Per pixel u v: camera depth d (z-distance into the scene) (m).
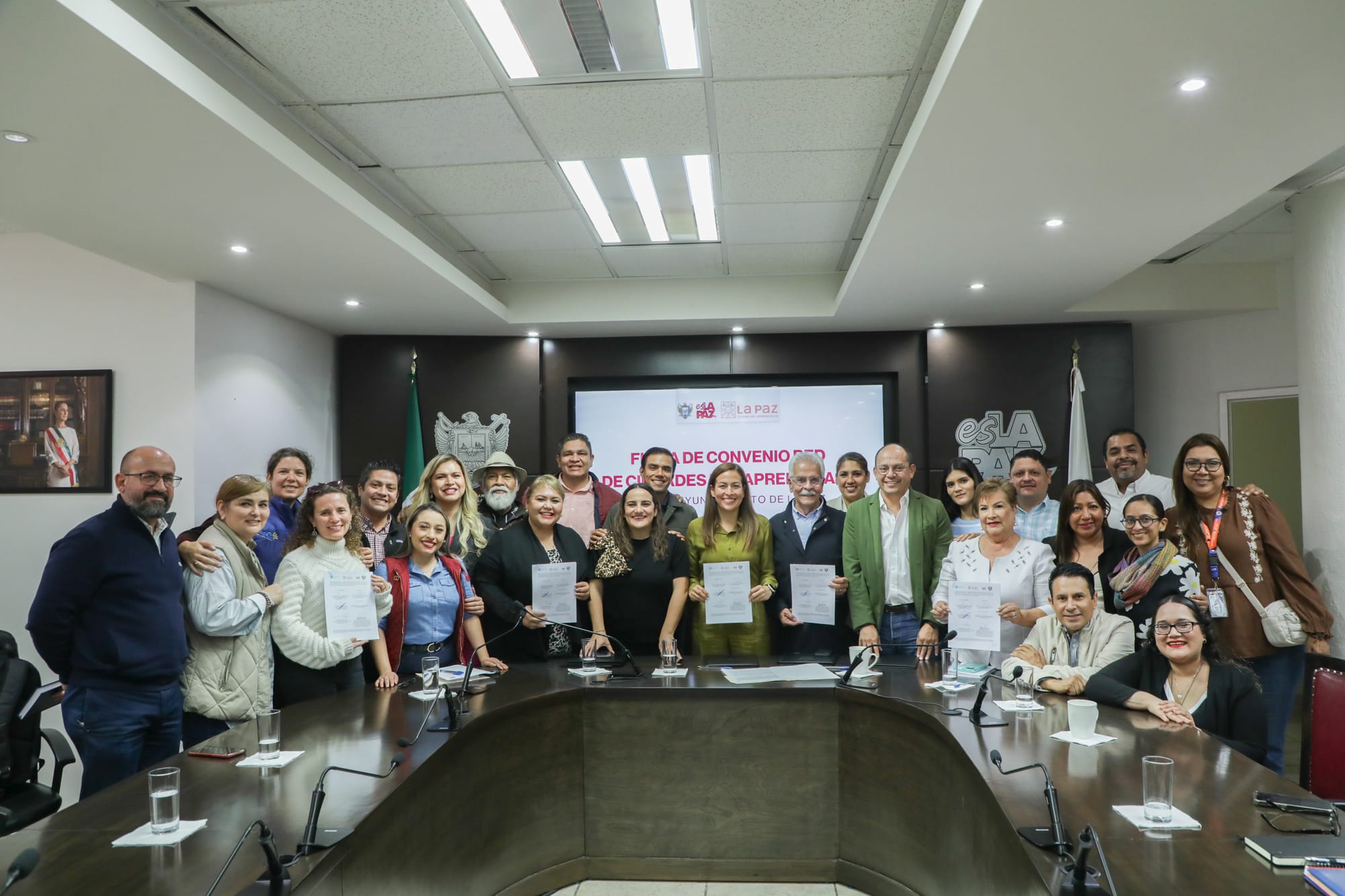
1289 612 3.79
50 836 1.90
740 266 6.01
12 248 5.09
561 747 3.46
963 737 2.63
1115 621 3.24
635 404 6.80
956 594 3.36
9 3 2.25
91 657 2.93
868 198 4.67
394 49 3.10
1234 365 6.37
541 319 6.30
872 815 3.29
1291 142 3.24
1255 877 1.64
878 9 2.87
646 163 4.19
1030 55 2.61
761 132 3.82
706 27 2.97
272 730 2.53
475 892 2.93
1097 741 2.56
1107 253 4.63
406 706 3.08
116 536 2.96
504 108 3.57
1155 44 2.54
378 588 3.38
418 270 4.80
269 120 3.46
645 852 3.51
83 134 3.02
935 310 5.97
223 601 3.10
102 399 4.94
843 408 6.71
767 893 3.38
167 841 1.87
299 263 4.64
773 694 3.47
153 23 2.77
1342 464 4.12
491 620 4.03
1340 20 2.42
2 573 4.93
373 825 2.08
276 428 5.76
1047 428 6.41
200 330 5.01
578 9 2.88
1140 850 1.77
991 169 3.48
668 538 4.09
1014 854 1.93
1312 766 2.60
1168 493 5.06
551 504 3.89
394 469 4.30
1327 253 4.22
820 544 4.45
